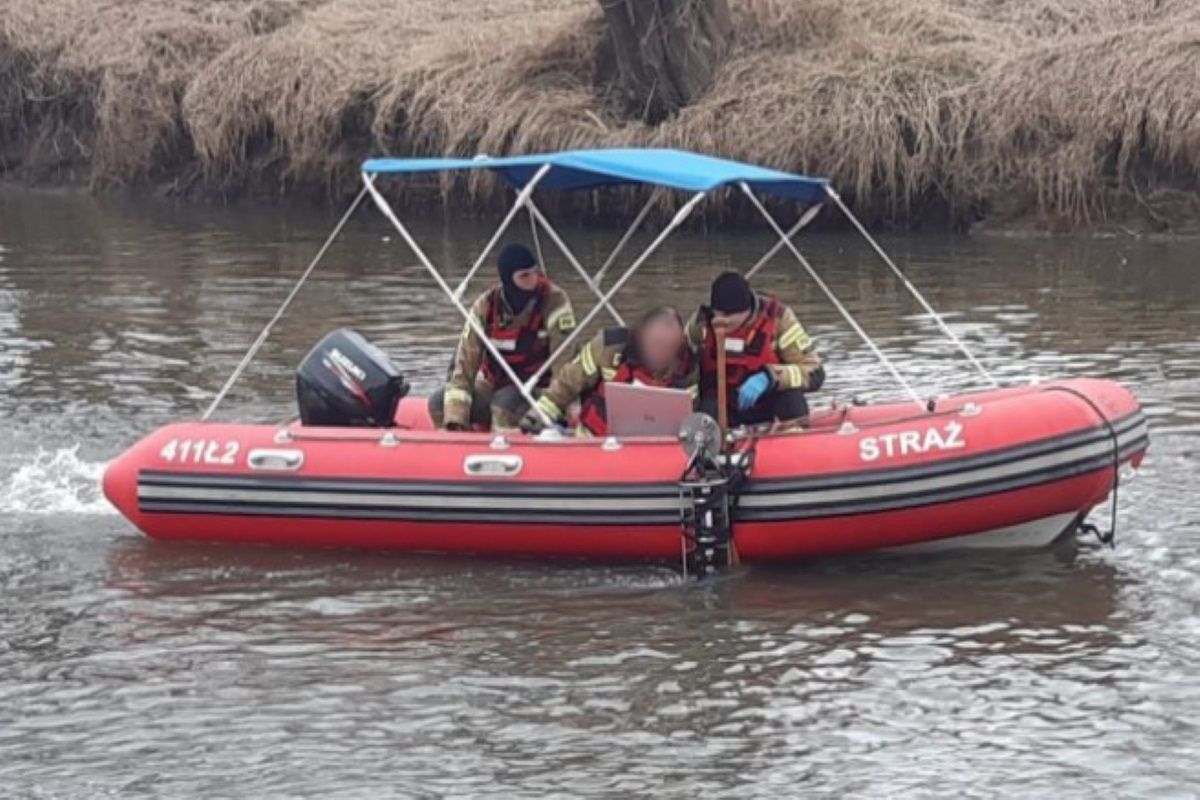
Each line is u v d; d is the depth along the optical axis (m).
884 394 21.17
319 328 26.05
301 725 12.97
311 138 38.56
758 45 35.84
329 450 16.45
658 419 16.03
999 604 14.89
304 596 15.44
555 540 15.91
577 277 29.69
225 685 13.66
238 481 16.52
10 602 15.44
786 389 16.08
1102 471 15.55
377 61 38.75
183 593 15.57
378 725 12.95
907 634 14.32
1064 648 13.98
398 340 25.03
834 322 25.64
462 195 36.38
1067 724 12.70
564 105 35.28
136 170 41.59
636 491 15.62
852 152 33.06
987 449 15.38
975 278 28.59
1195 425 19.58
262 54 39.75
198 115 39.94
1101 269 29.08
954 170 33.19
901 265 29.94
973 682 13.41
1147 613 14.62
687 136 33.81
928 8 36.44
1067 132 32.75
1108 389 16.19
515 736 12.72
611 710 13.10
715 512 15.39
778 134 33.41
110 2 44.25
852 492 15.44
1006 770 12.05
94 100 42.47
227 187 40.12
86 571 16.17
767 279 29.17
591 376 16.34
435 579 15.78
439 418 17.55
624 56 35.03
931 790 11.80
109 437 20.22
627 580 15.63
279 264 31.70
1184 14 34.16
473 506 15.97
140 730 12.95
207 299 28.47
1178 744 12.36
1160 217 31.89
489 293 17.05
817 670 13.68
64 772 12.32
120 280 30.36
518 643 14.32
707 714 13.00
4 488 18.47
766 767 12.18
